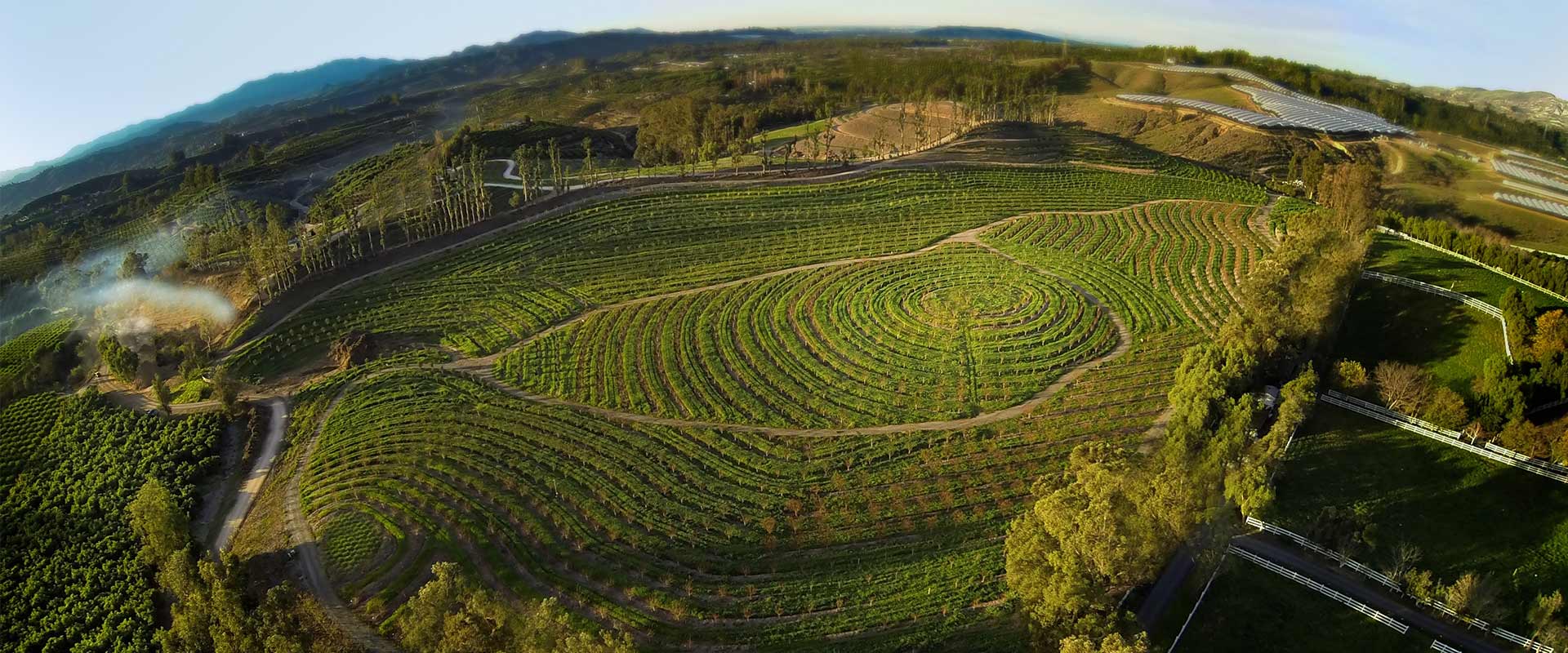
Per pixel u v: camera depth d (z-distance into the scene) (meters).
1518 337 83.44
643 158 179.62
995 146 173.25
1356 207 118.44
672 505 76.06
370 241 128.12
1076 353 100.12
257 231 131.12
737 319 111.31
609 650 47.69
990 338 104.12
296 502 80.12
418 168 175.75
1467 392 82.00
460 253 127.94
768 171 159.38
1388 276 105.00
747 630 61.69
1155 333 104.56
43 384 105.94
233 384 94.56
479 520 74.44
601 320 111.69
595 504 76.19
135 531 75.56
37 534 78.06
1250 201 149.25
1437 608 58.25
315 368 103.62
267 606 60.00
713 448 85.00
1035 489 70.56
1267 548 65.19
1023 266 124.00
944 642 58.94
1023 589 55.34
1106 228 137.38
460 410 92.56
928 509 74.81
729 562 69.06
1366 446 76.75
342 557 71.25
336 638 59.88
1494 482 70.50
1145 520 53.59
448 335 109.25
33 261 163.75
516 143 189.62
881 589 65.19
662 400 93.62
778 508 75.88
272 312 113.81
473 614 53.47
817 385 95.62
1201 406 75.19
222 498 83.25
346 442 87.88
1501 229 143.75
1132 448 81.06
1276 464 72.44
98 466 87.25
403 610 63.91
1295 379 84.81
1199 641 56.69
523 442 85.88
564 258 128.12
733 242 134.12
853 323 109.19
